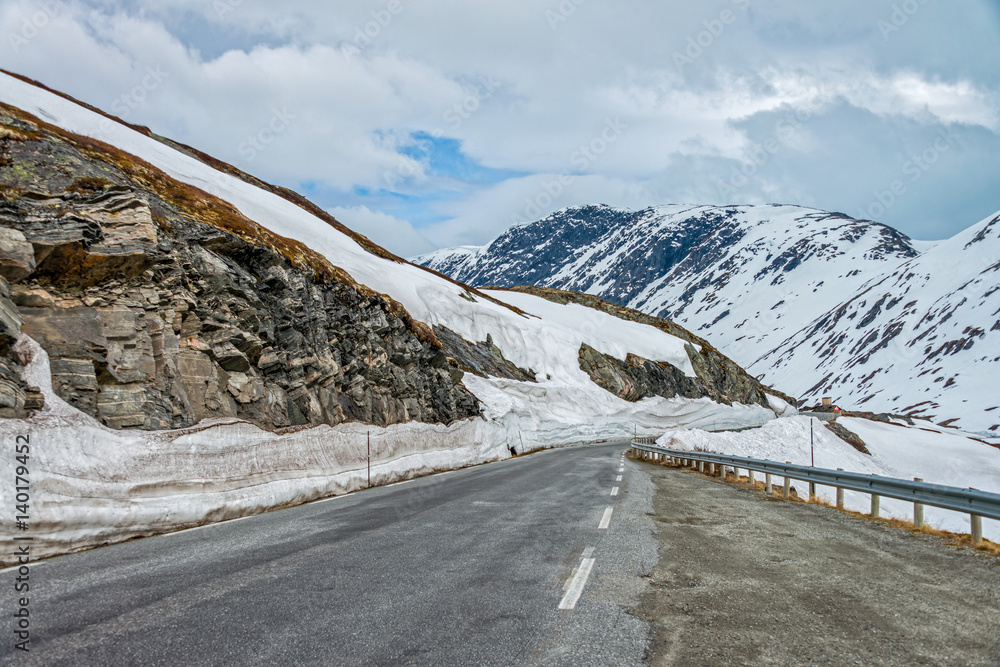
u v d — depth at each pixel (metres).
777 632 4.85
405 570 6.66
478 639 4.53
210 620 4.89
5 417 8.73
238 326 17.58
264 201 43.97
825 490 38.91
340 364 23.48
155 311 14.61
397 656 4.17
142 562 7.03
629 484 17.03
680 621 5.07
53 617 4.92
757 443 51.03
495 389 49.31
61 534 7.72
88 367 12.01
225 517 10.88
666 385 89.75
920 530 10.18
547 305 103.44
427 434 24.59
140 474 9.73
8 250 11.82
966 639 4.76
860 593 6.07
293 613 5.09
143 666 3.92
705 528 9.84
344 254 46.94
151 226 14.82
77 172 16.16
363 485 16.89
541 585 6.11
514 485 16.47
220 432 12.11
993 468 68.12
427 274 71.19
